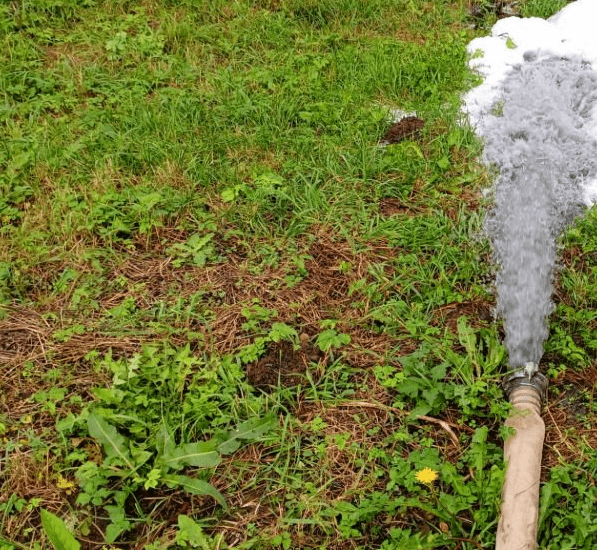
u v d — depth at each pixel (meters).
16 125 1.72
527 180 1.61
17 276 1.35
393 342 1.26
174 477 1.02
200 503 1.02
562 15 2.21
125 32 2.08
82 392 1.17
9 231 1.46
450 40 2.08
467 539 0.94
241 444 1.08
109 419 1.08
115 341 1.24
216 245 1.46
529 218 1.51
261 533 0.98
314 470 1.05
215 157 1.67
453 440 1.09
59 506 1.01
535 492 0.98
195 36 2.09
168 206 1.51
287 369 1.20
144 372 1.15
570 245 1.46
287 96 1.85
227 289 1.36
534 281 1.36
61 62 1.95
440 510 0.98
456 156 1.67
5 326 1.27
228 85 1.88
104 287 1.36
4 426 1.09
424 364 1.19
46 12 2.13
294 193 1.56
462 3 2.27
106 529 0.98
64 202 1.51
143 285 1.36
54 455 1.07
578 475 1.04
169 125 1.72
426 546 0.93
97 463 1.06
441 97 1.87
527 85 1.91
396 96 1.88
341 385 1.18
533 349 1.22
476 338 1.26
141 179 1.59
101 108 1.82
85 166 1.61
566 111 1.83
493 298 1.34
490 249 1.44
